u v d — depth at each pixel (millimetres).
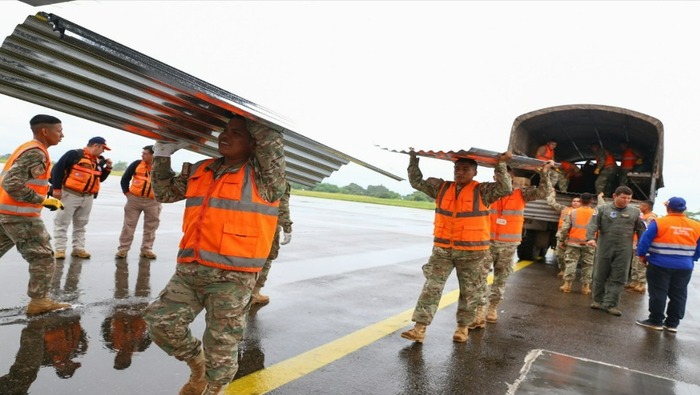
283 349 4238
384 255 11234
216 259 2637
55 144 4469
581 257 8445
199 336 4457
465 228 4664
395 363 4129
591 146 12797
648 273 6410
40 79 2662
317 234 14531
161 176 3129
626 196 6840
